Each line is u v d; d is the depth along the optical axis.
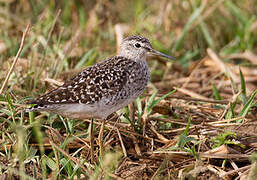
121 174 9.88
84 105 9.98
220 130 10.89
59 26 17.38
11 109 10.73
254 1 18.94
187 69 16.56
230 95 14.49
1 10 17.80
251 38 17.95
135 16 18.69
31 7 18.33
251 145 10.59
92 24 17.88
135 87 10.62
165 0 18.72
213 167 10.02
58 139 10.37
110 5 18.98
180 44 17.55
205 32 17.38
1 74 13.41
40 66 13.66
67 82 10.27
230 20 18.52
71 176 9.41
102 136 10.51
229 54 17.31
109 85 10.12
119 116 11.20
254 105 11.89
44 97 9.83
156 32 18.28
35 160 10.20
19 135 9.45
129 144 10.99
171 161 10.27
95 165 9.70
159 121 11.80
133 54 10.97
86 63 15.44
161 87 15.34
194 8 18.41
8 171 9.55
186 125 11.47
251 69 16.09
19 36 16.31
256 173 9.24
